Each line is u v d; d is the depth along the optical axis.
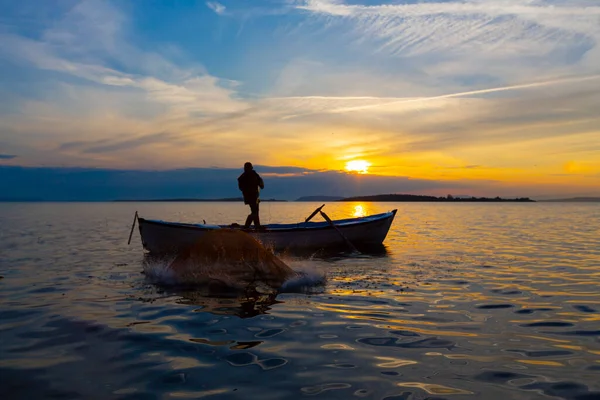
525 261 12.63
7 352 5.11
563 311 6.92
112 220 40.03
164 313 6.89
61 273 10.84
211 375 4.40
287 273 9.89
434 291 8.48
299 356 4.94
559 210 79.25
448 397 3.89
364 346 5.28
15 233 23.59
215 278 9.82
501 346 5.27
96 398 3.90
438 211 73.19
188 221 37.97
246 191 14.56
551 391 4.01
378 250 15.85
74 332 5.89
